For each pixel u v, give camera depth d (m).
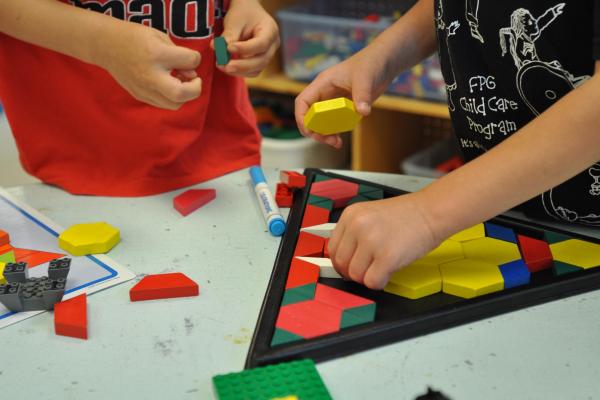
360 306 0.59
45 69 0.88
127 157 0.89
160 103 0.76
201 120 0.91
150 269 0.68
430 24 0.87
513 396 0.50
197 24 0.88
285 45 1.75
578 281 0.62
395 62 0.86
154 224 0.78
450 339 0.56
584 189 0.73
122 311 0.61
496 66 0.75
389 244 0.58
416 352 0.55
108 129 0.89
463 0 0.76
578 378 0.52
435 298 0.61
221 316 0.60
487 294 0.60
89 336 0.58
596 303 0.61
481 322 0.58
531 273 0.65
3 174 1.52
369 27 1.63
